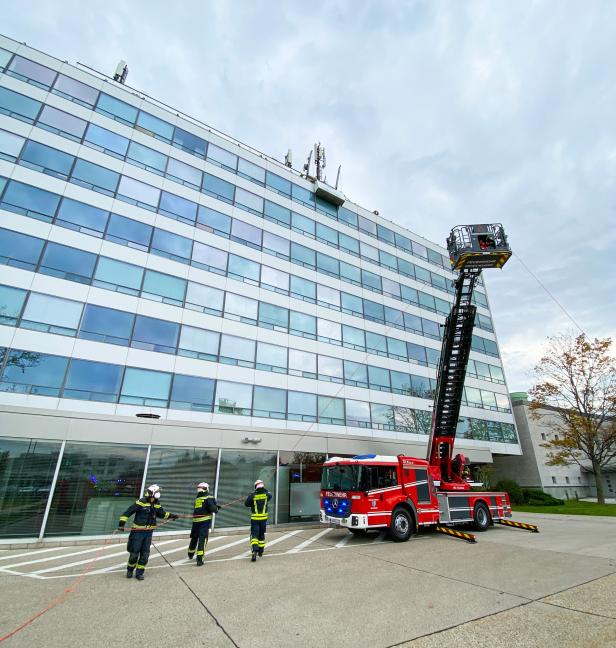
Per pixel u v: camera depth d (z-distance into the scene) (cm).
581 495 3438
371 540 1239
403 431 2516
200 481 1491
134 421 1412
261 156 2536
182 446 1487
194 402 1769
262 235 2336
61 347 1513
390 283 2941
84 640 483
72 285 1608
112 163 1884
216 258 2084
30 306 1492
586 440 2738
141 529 792
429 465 1462
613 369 2633
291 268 2395
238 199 2311
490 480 2916
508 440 3147
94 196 1778
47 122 1755
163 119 2155
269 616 563
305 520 1691
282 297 2280
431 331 3048
